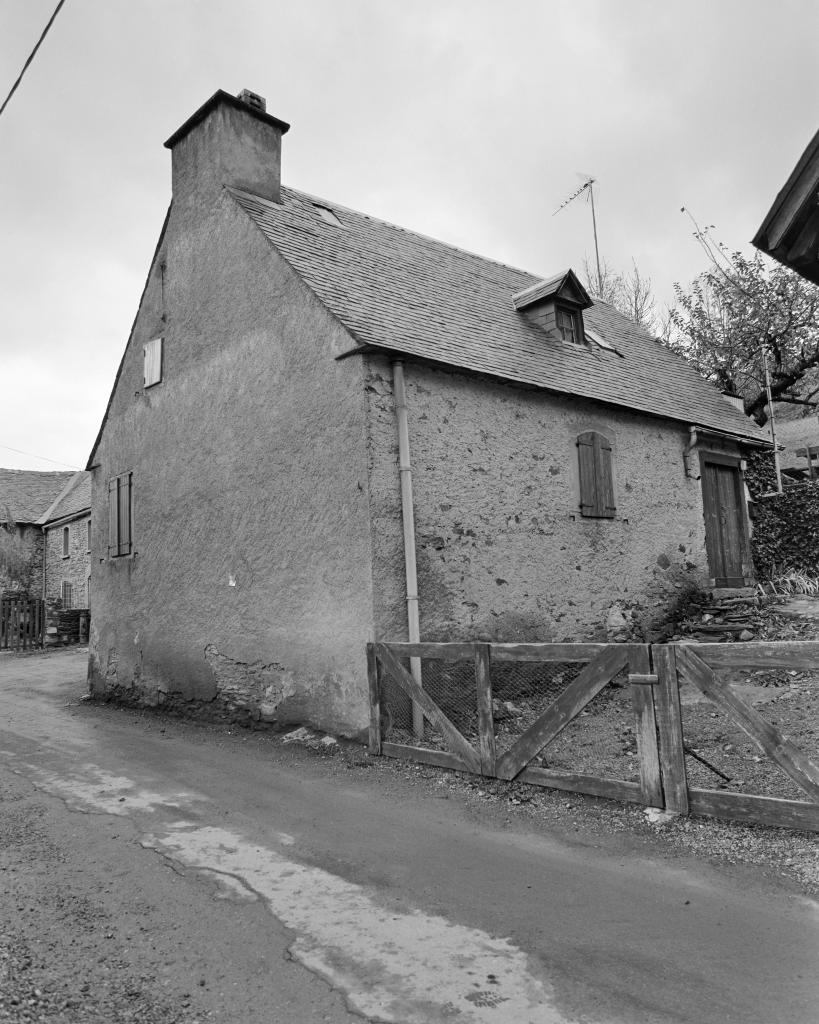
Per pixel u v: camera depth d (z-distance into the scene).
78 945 3.44
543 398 9.42
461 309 10.16
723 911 3.58
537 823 4.96
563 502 9.47
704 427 11.70
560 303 11.30
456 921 3.60
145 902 3.91
